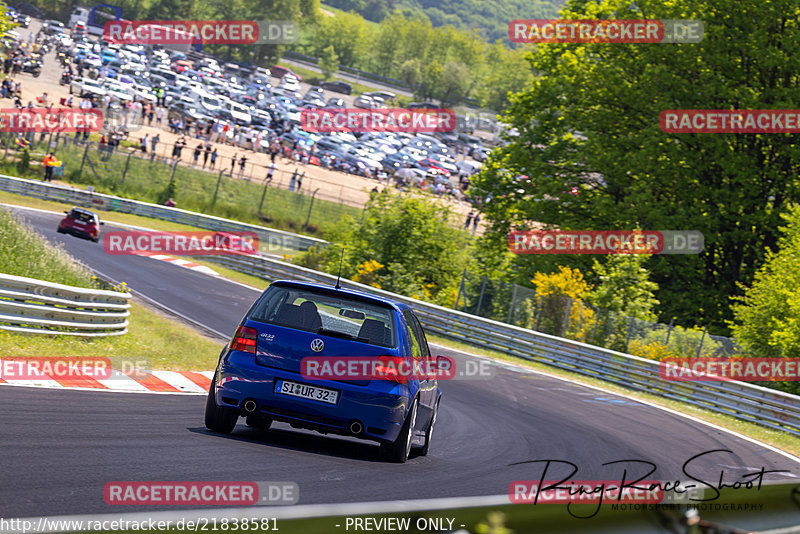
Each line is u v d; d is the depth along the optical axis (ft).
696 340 198.90
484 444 88.79
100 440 51.49
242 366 58.70
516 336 208.33
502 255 301.63
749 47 265.75
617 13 292.20
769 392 156.46
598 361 192.03
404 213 273.95
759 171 269.64
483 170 310.65
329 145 612.29
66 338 101.35
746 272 277.03
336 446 67.36
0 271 107.14
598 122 292.61
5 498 34.19
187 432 59.82
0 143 385.29
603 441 105.60
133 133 499.92
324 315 61.21
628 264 230.07
